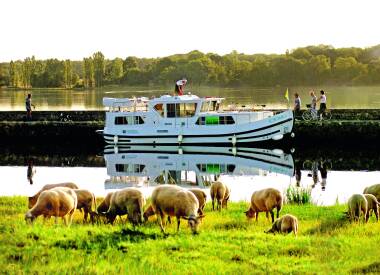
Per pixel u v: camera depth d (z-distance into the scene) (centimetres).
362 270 2609
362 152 8700
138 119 9419
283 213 4047
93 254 2798
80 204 3656
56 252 2803
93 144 10194
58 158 8856
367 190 3941
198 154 8925
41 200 3306
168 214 3272
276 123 8938
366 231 3362
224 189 4241
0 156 9144
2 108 16925
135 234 3162
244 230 3425
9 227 3175
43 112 11231
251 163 7881
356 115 9762
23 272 2519
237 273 2567
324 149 8988
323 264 2712
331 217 3847
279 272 2589
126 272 2553
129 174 7300
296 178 6562
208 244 2998
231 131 9050
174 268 2636
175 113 9238
